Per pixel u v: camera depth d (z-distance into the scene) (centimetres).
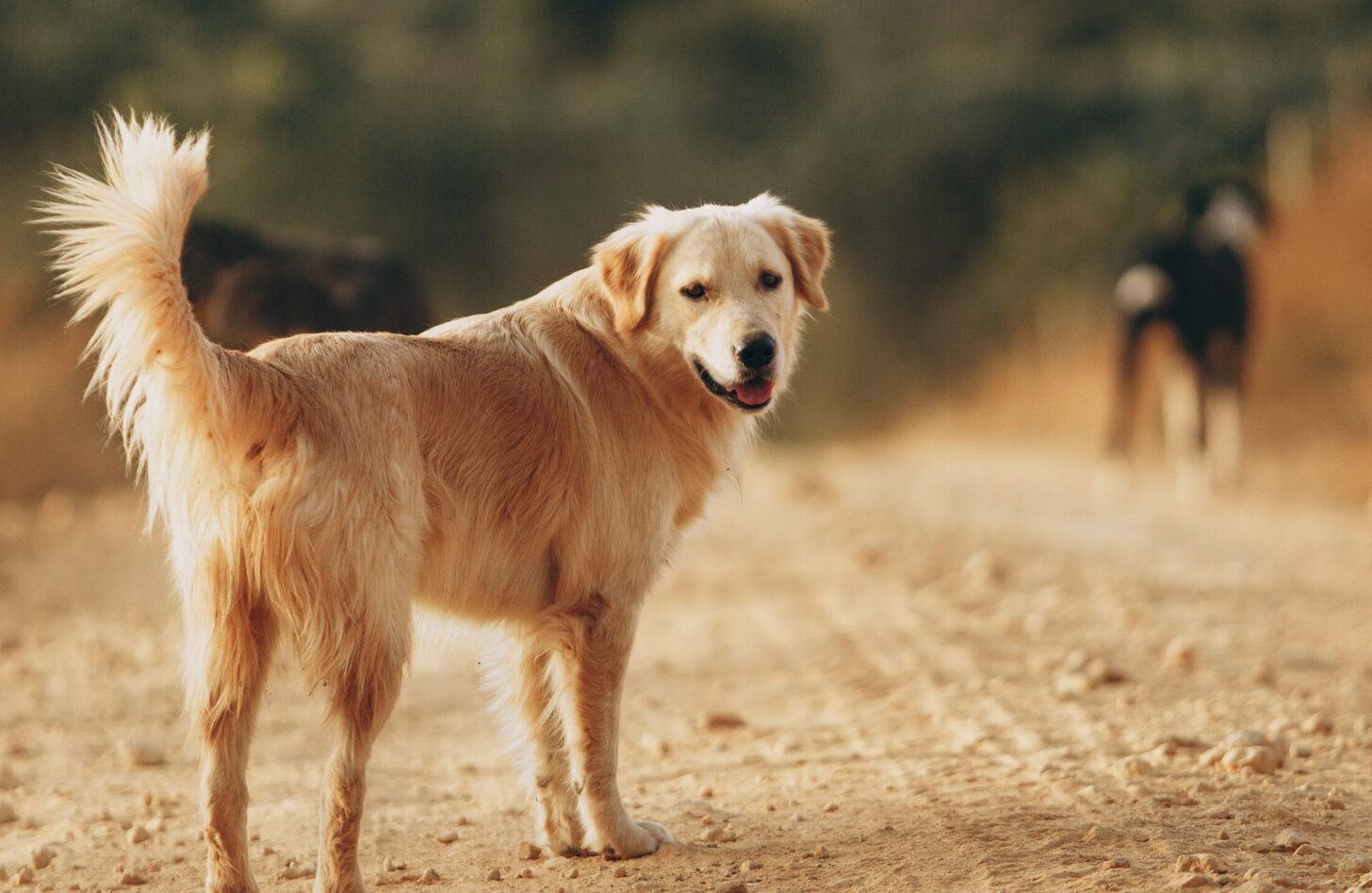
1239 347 2011
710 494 682
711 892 561
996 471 2444
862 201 4775
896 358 4328
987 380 3728
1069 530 1688
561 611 615
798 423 4159
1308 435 2347
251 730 553
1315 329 2581
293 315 1033
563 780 644
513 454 601
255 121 3700
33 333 2559
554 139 4516
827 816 662
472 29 5509
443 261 4144
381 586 545
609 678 621
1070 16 5928
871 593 1331
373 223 3969
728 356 641
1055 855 574
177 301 529
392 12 5506
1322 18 5509
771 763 781
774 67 5153
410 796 745
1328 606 1198
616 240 668
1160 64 5131
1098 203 4022
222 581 545
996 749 776
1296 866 551
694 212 683
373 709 545
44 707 952
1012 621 1151
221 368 535
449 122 4303
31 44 3328
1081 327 3516
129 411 549
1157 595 1255
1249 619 1149
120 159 541
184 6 3856
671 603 1333
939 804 664
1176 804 643
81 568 1511
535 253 4281
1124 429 2097
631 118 4716
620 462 631
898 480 2311
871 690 958
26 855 648
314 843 660
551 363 628
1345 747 749
